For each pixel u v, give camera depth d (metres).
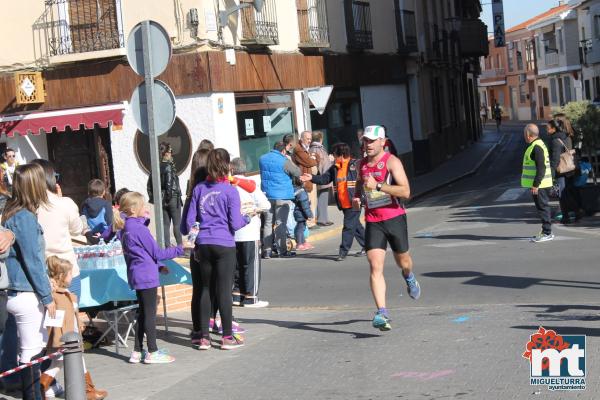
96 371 9.47
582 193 19.30
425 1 41.06
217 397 8.08
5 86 22.80
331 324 11.09
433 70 43.09
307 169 19.31
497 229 18.89
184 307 12.95
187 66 21.66
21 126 22.12
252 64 23.47
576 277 12.88
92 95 22.38
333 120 29.28
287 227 18.89
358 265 16.11
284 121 25.45
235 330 10.56
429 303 12.12
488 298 12.03
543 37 85.38
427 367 8.34
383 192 9.62
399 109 36.09
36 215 7.81
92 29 22.19
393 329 10.30
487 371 7.99
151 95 11.53
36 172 7.75
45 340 7.98
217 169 9.79
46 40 22.55
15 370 7.05
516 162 43.00
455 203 26.22
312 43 27.00
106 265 10.53
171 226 20.41
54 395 8.41
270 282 15.09
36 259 7.64
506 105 105.62
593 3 64.62
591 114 23.19
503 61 104.94
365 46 31.48
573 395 7.11
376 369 8.45
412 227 21.00
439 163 43.00
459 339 9.38
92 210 12.63
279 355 9.52
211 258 9.85
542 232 16.64
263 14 24.39
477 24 50.84
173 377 8.99
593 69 66.75
